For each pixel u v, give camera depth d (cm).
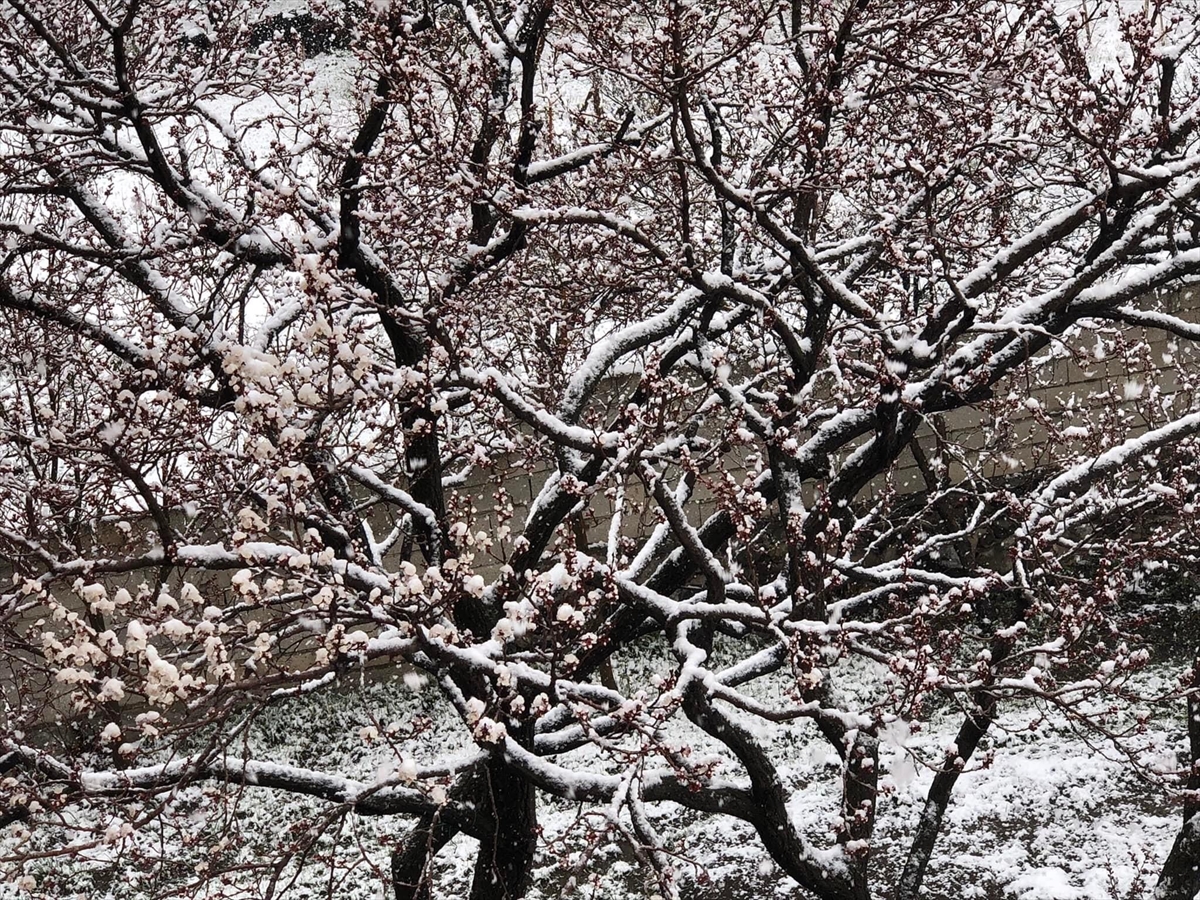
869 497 2028
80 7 1217
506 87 1048
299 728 1955
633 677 2009
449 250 1036
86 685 617
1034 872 1489
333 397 730
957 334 985
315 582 688
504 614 975
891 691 886
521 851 1005
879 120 1075
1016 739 1795
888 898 1441
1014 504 1129
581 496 904
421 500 1005
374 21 927
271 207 952
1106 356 1786
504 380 905
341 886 1575
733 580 1061
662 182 1215
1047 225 973
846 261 1345
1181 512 1141
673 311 1103
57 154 1055
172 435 853
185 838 911
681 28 919
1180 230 1391
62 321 1021
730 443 900
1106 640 1557
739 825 1697
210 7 1235
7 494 938
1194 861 1054
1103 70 1141
